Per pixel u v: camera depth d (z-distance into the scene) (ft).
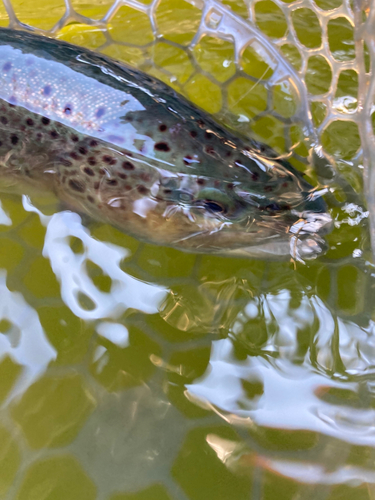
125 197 1.46
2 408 1.44
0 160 1.52
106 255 1.54
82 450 1.42
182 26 1.91
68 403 1.45
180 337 1.50
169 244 1.52
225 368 1.47
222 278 1.54
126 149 1.44
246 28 1.71
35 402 1.45
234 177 1.44
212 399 1.45
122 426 1.44
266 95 1.72
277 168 1.47
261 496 1.39
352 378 1.45
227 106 1.72
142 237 1.51
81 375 1.47
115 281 1.53
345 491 1.38
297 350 1.47
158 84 1.50
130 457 1.42
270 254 1.50
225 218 1.45
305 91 1.66
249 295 1.53
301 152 1.62
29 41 1.49
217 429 1.43
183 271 1.55
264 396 1.45
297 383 1.45
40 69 1.47
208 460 1.42
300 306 1.51
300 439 1.42
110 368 1.48
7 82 1.47
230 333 1.50
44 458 1.42
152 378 1.47
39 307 1.51
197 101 1.74
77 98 1.45
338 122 1.70
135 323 1.50
